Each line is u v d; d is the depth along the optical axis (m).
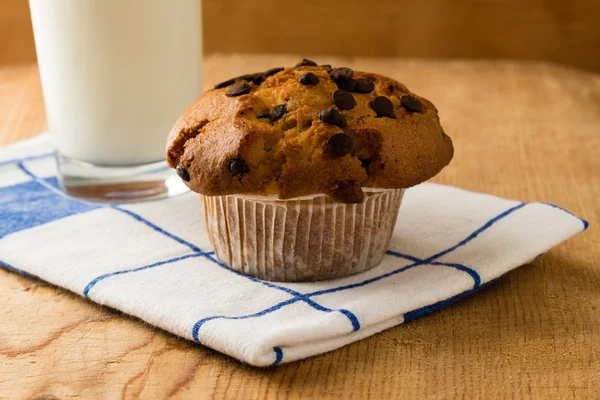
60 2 0.50
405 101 0.46
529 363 0.42
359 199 0.44
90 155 0.52
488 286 0.46
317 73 0.46
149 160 0.52
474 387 0.41
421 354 0.42
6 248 0.48
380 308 0.43
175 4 0.51
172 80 0.52
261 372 0.42
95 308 0.45
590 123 0.63
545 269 0.47
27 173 0.55
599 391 0.41
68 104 0.51
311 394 0.41
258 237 0.46
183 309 0.43
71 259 0.47
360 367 0.42
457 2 0.83
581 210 0.52
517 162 0.57
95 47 0.51
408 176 0.45
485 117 0.63
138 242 0.48
